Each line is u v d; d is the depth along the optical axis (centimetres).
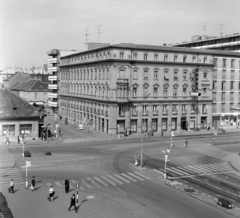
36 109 7206
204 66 9025
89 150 6078
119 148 6341
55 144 6656
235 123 9894
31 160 5178
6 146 6322
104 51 8256
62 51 12469
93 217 2980
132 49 7988
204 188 3950
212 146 6781
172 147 6581
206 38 12800
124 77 7956
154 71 8312
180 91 8731
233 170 4869
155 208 3234
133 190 3803
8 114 6731
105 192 3709
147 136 7881
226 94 9631
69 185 3931
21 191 3669
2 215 2547
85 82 9481
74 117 10488
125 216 3016
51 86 12875
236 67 9744
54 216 2973
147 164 5131
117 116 7975
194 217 3025
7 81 17462
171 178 4359
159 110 8462
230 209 3234
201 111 9119
